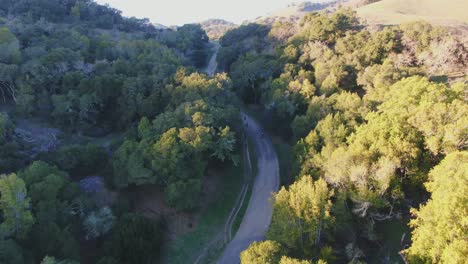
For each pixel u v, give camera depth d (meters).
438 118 43.41
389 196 43.78
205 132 57.56
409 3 129.12
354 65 83.12
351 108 62.91
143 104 74.06
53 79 80.56
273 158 77.56
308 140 59.78
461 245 27.72
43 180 48.00
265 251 35.69
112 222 49.72
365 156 43.91
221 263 50.03
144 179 54.75
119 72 90.31
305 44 101.38
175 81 80.31
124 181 56.00
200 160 59.03
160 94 77.56
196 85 74.31
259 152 79.94
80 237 48.81
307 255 41.41
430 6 125.50
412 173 43.34
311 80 86.38
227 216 60.28
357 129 52.53
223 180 68.00
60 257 41.22
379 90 65.06
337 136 56.34
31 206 44.56
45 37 103.12
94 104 78.12
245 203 62.88
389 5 131.25
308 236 42.94
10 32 92.06
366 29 100.25
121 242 46.59
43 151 61.78
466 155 35.69
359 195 41.34
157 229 50.94
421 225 34.25
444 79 65.94
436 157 43.12
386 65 72.44
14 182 41.91
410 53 80.31
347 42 91.69
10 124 62.97
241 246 52.78
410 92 53.22
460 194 30.70
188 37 164.50
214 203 62.12
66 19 144.50
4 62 80.81
